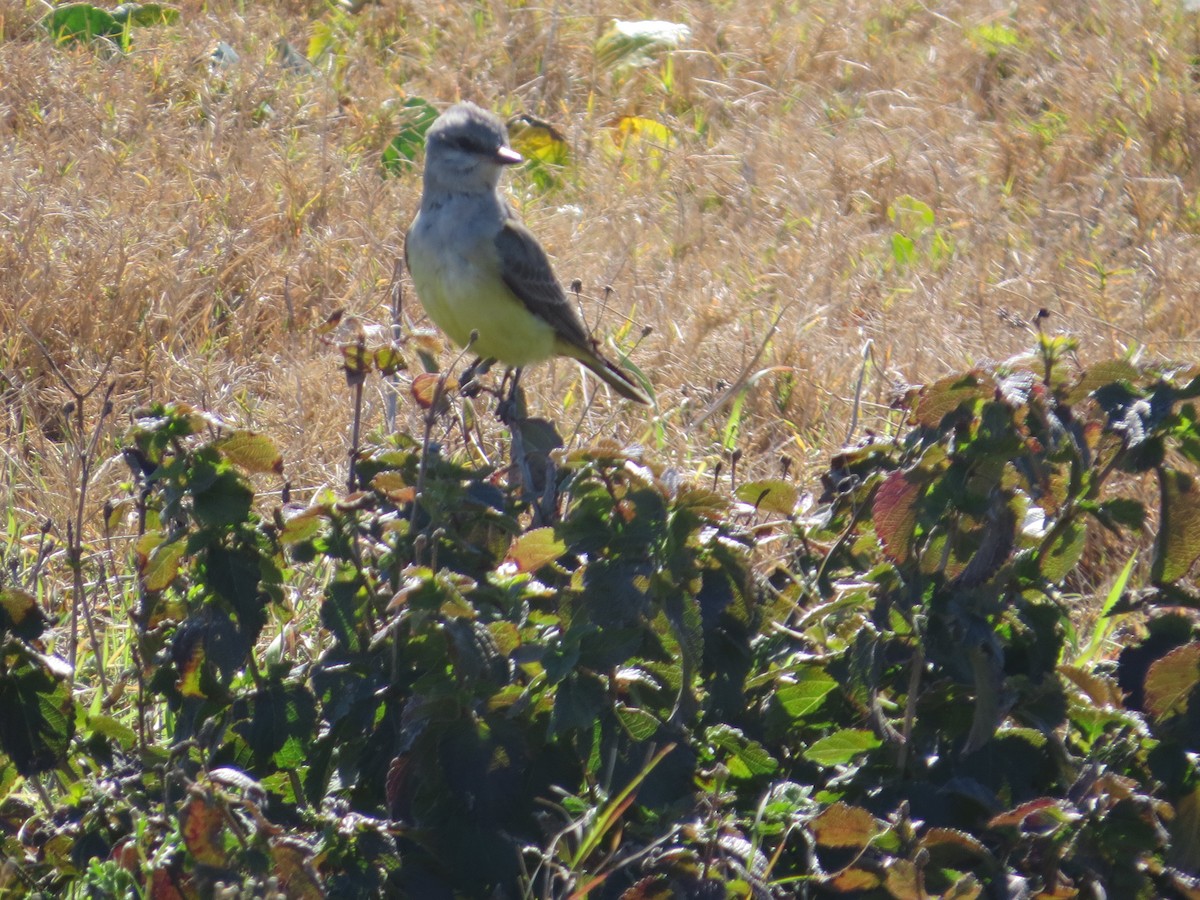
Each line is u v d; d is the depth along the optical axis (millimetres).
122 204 15469
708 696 6832
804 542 7848
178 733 6785
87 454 8969
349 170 17484
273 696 6641
